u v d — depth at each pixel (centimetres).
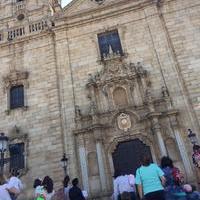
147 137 2362
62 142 2498
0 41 3138
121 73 2623
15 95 2870
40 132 2598
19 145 2611
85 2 3075
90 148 2425
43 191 1320
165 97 2417
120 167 2350
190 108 2358
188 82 2455
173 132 2314
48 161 2466
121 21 2892
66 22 3006
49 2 3650
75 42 2912
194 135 2116
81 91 2664
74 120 2552
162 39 2686
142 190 1033
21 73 2888
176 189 1109
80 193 1316
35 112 2700
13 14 3706
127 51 2731
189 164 2192
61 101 2667
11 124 2700
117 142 2412
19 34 3142
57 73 2816
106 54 2791
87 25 2964
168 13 2808
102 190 2239
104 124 2456
